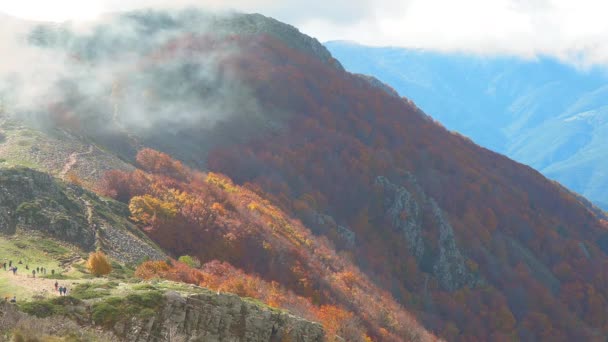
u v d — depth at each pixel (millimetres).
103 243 81625
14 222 77750
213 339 58594
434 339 135500
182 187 129250
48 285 57344
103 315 52594
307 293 109500
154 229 101250
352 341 90062
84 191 97812
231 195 144500
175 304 57812
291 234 140125
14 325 45344
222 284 78875
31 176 86875
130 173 124438
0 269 62250
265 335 63531
